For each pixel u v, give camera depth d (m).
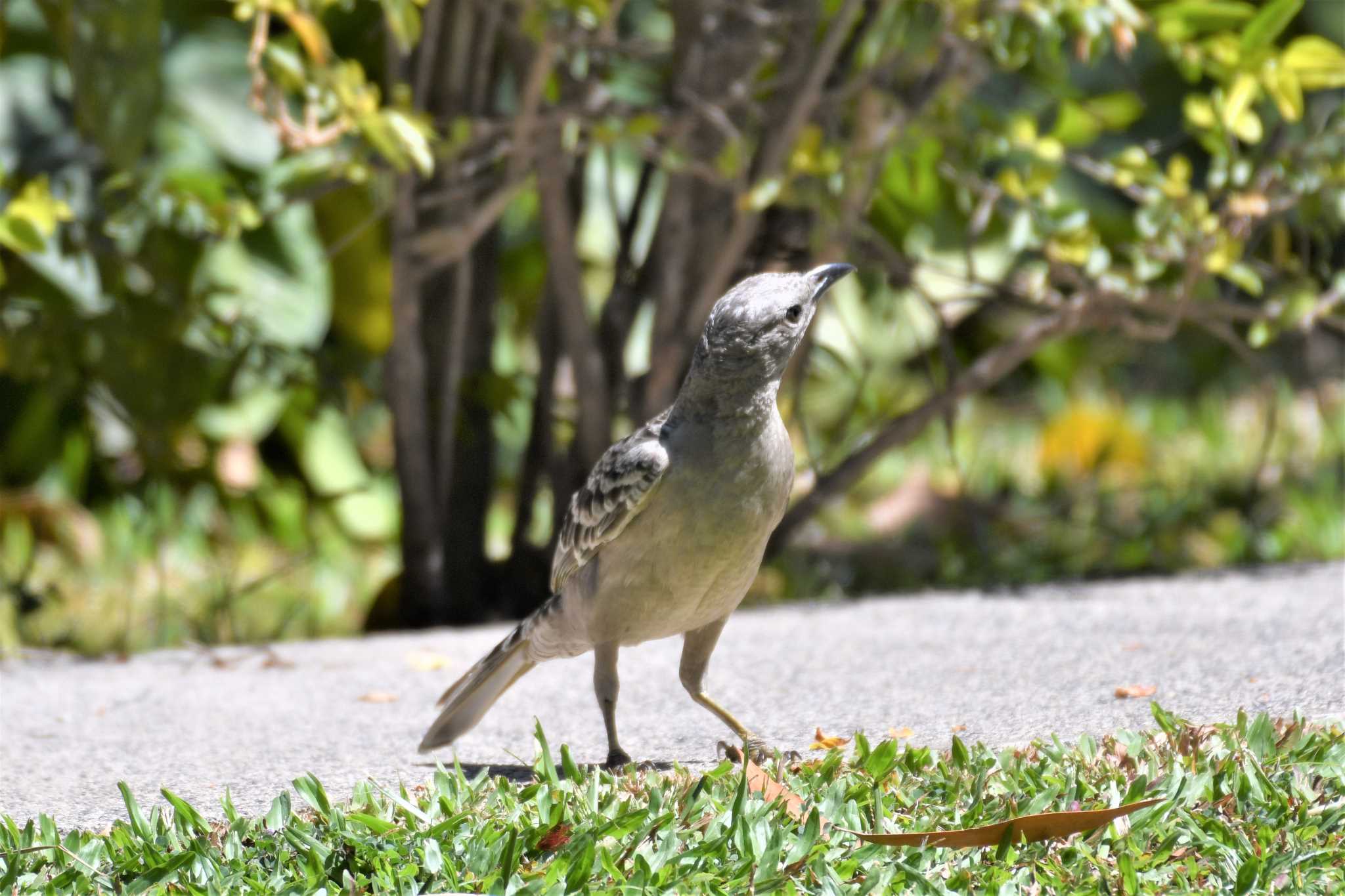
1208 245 11.05
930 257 16.61
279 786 7.07
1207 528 14.30
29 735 8.36
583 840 5.56
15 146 14.64
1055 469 16.98
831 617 11.05
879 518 15.82
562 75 11.47
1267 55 10.38
